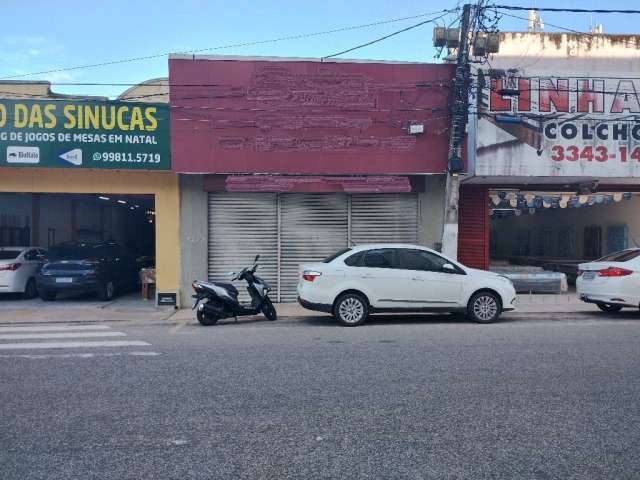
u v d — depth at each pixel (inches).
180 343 380.5
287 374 290.2
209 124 575.5
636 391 259.1
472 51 589.3
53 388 265.9
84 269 617.9
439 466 179.9
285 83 580.4
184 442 199.6
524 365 308.2
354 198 613.9
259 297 489.7
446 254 565.3
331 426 214.8
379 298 454.9
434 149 590.9
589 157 590.6
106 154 572.4
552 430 210.5
